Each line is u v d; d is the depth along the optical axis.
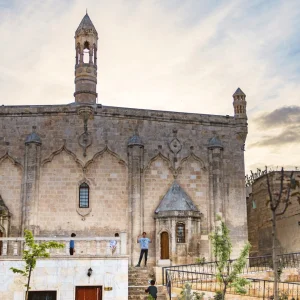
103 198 45.78
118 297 31.47
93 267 31.66
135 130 47.34
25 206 44.03
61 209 45.09
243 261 28.31
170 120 48.19
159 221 45.16
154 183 46.84
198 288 34.12
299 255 45.41
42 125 46.41
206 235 46.59
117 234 45.16
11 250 41.09
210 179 47.62
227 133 49.22
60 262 31.50
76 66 52.12
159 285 35.69
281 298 30.61
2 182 45.31
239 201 47.91
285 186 51.22
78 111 46.50
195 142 48.34
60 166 45.84
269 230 52.50
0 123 46.31
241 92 50.19
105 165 46.41
